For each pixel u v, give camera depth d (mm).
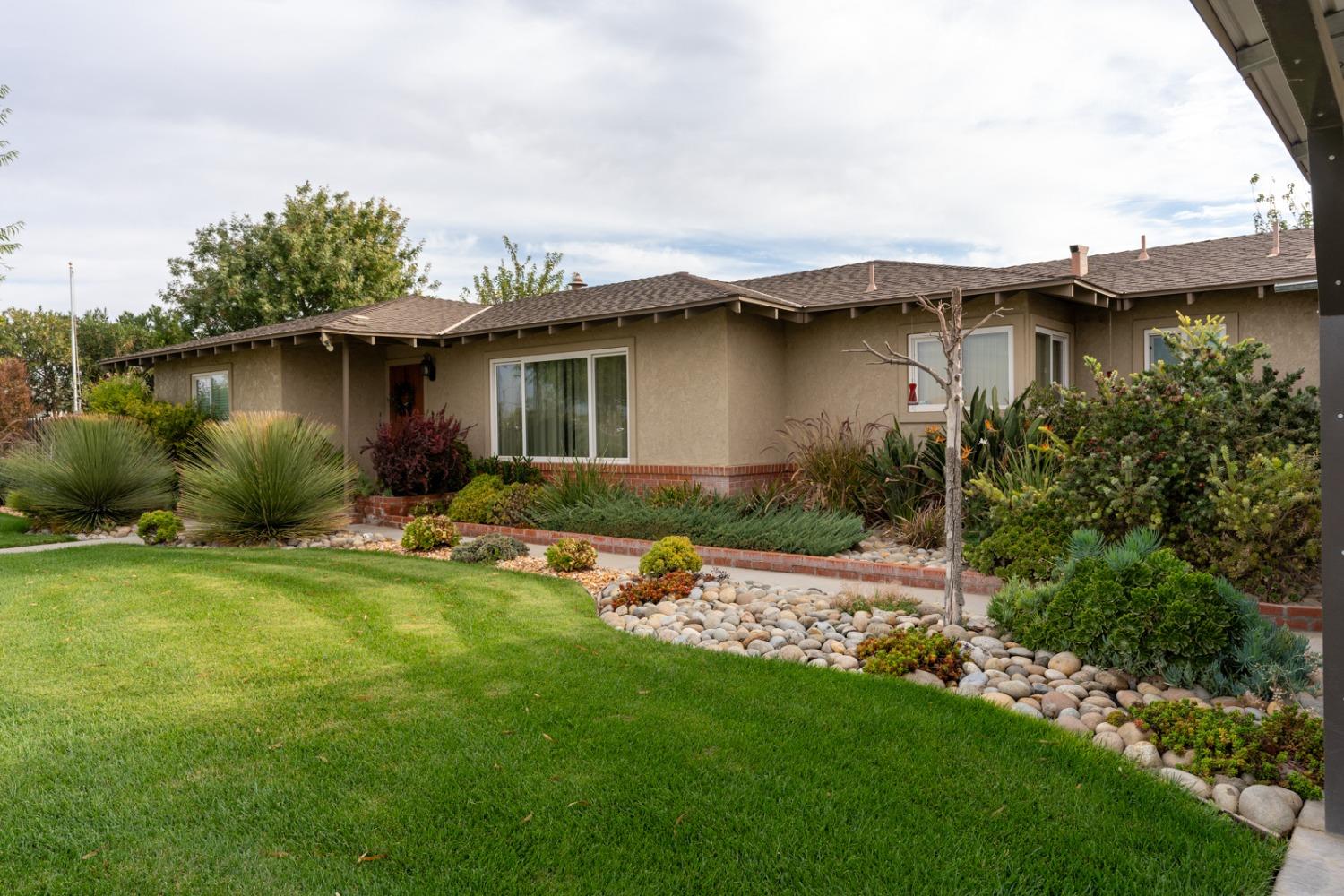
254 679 4766
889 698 4355
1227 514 6195
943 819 3104
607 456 12844
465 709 4258
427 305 16844
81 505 12414
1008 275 11438
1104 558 5090
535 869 2777
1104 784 3363
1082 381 11539
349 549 10430
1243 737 3588
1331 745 3035
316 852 2881
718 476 11359
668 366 11930
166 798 3271
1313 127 3008
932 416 11094
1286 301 9938
